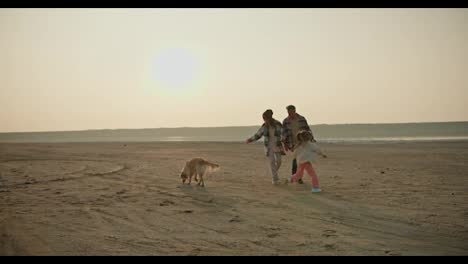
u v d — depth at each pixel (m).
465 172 13.10
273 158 11.39
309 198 9.30
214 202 9.04
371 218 7.43
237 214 7.91
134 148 29.20
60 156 21.89
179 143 35.72
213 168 11.42
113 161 18.75
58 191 10.50
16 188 10.95
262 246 5.98
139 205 8.78
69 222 7.36
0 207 8.55
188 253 5.71
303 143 10.32
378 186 10.70
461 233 6.46
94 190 10.66
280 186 11.11
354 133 63.12
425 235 6.39
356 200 9.00
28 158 20.61
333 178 12.24
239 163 17.19
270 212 8.02
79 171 14.76
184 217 7.71
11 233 6.64
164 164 17.31
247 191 10.38
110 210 8.30
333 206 8.45
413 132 61.50
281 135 11.41
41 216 7.78
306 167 10.27
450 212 7.77
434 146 24.30
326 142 32.34
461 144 25.28
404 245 5.93
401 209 8.07
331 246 5.93
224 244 6.09
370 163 16.02
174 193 10.20
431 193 9.65
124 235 6.56
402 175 12.60
